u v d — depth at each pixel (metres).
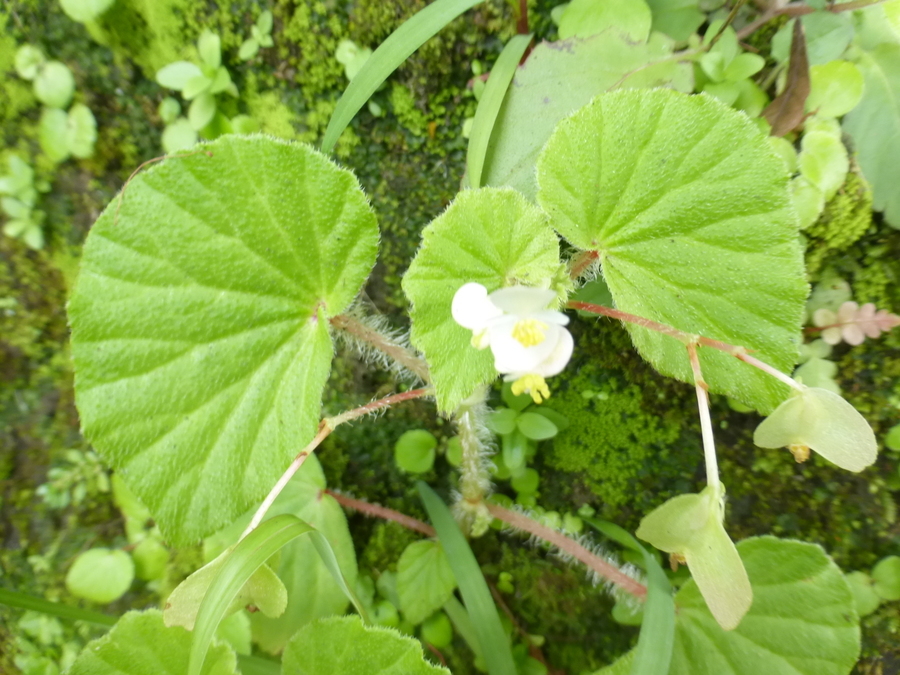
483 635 0.11
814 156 0.10
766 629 0.10
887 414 0.11
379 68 0.10
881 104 0.10
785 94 0.10
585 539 0.13
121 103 0.12
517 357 0.08
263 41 0.11
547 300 0.07
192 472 0.09
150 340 0.09
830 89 0.10
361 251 0.09
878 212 0.11
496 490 0.14
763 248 0.09
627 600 0.12
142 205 0.09
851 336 0.11
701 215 0.09
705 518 0.08
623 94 0.09
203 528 0.09
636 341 0.10
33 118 0.12
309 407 0.09
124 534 0.14
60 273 0.13
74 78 0.11
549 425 0.12
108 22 0.11
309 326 0.10
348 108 0.10
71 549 0.14
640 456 0.13
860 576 0.12
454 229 0.09
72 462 0.14
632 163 0.09
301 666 0.09
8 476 0.14
